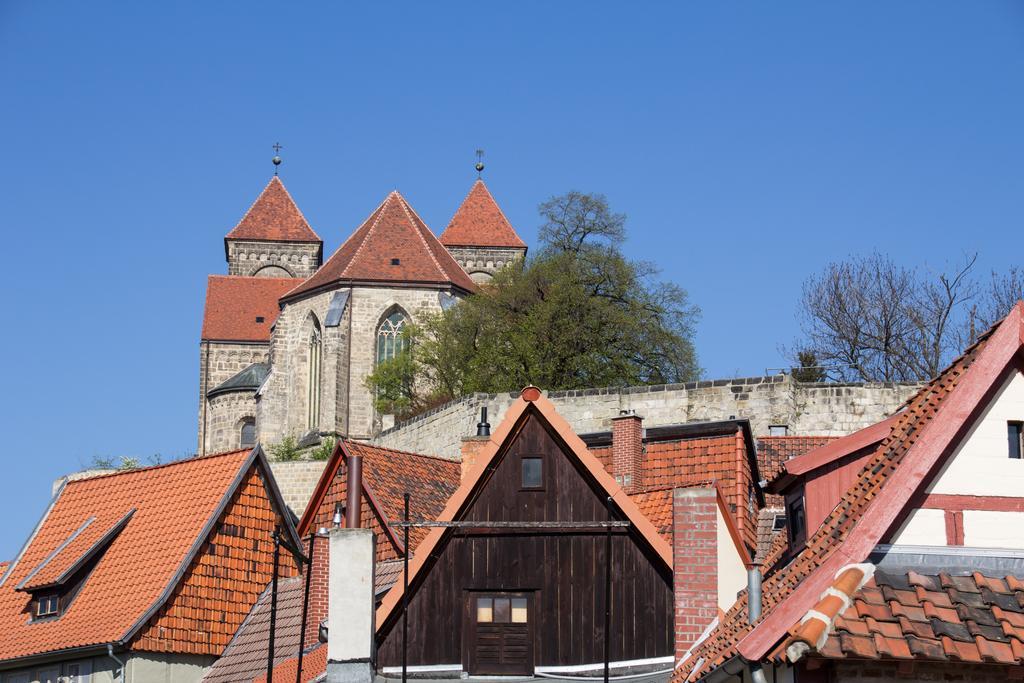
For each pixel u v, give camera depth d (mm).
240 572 41906
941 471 19156
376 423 103312
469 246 130250
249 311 125625
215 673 38906
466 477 29922
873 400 65250
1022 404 19375
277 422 107688
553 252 91000
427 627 29250
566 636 29109
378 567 35656
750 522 36750
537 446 30141
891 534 18938
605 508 29609
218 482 43156
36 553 44969
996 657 17641
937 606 18266
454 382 88312
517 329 85500
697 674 21953
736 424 38062
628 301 87250
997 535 18969
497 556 29609
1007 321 19531
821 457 24109
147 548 42312
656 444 39125
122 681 38812
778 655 17859
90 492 46219
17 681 41625
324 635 32094
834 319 84500
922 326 83062
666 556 28938
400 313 105500
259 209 140625
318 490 41750
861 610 18078
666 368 85625
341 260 108688
